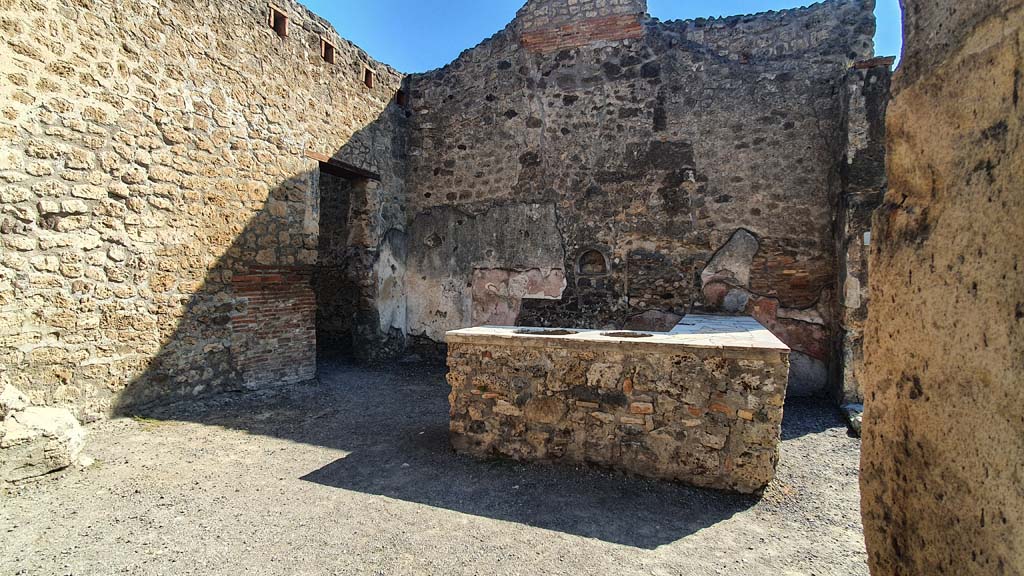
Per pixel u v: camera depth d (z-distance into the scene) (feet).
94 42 12.65
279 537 7.74
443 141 23.22
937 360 2.77
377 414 14.80
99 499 8.84
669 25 20.01
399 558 7.25
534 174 21.65
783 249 18.45
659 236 19.93
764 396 9.50
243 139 16.40
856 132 16.03
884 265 3.32
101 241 12.84
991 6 2.52
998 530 2.29
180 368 14.70
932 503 2.80
